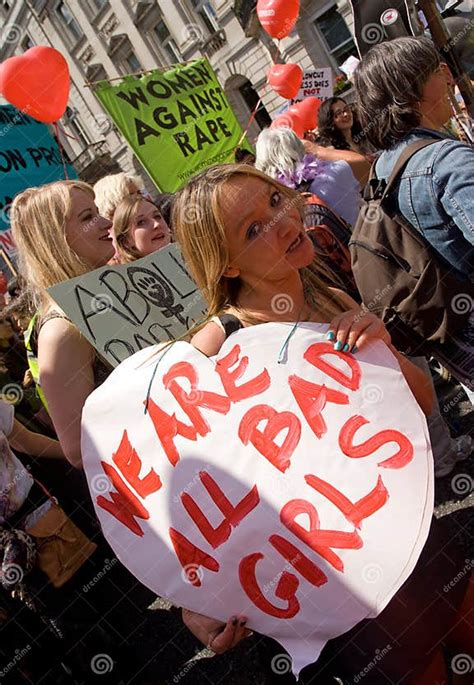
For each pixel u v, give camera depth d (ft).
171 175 17.11
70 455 4.71
